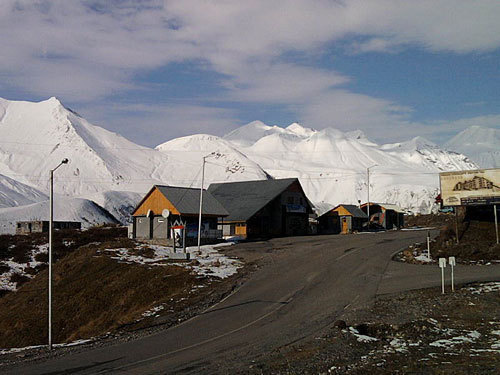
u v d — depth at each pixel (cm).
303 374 1405
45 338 3080
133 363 1602
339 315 2300
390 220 9019
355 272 3478
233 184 7600
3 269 5022
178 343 1900
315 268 3666
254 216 6488
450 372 1382
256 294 2897
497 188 4641
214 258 4312
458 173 4819
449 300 2561
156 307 2734
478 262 3844
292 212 7012
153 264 4038
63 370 1546
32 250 5791
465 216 4969
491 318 2169
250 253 4606
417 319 2150
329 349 1684
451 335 1888
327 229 8094
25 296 3922
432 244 4566
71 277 4100
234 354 1678
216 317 2397
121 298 3328
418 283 3077
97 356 1739
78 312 3353
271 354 1655
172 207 5491
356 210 8275
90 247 5072
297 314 2372
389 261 3934
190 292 3023
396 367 1449
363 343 1773
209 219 5816
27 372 1537
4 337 3186
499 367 1421
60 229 7431
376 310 2370
